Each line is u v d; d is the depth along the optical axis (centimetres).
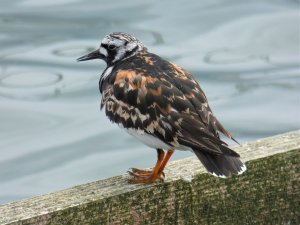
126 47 969
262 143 879
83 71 1694
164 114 840
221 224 838
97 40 1788
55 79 1670
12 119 1552
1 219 757
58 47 1781
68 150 1463
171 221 823
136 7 1925
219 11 1898
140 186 813
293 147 861
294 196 862
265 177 845
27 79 1677
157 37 1792
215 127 833
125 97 877
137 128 866
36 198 795
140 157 1433
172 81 857
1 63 1733
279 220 862
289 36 1802
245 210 845
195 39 1795
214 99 1598
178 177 823
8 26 1875
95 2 1948
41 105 1592
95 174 1386
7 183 1384
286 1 1939
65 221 776
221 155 795
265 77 1672
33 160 1443
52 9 1944
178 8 1914
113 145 1475
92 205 785
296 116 1543
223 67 1698
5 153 1462
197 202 825
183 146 830
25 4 1959
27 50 1781
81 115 1557
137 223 809
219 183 827
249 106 1577
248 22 1855
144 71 877
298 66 1714
